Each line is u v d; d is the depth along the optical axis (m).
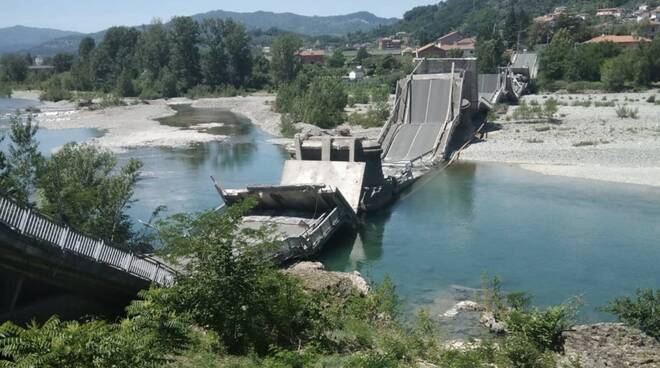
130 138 77.69
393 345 17.03
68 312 18.30
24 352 10.71
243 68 159.62
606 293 26.05
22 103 136.00
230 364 14.20
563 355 18.14
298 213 35.91
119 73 164.38
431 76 64.94
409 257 32.12
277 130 84.31
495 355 17.38
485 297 24.94
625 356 17.84
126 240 26.95
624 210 39.81
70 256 17.52
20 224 16.17
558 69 127.69
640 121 73.50
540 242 33.91
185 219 17.97
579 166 53.47
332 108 86.50
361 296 22.89
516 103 97.25
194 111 118.06
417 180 51.00
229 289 15.94
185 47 155.00
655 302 20.09
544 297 25.77
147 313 14.64
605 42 134.62
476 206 42.44
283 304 16.94
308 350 15.53
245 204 18.08
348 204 35.78
